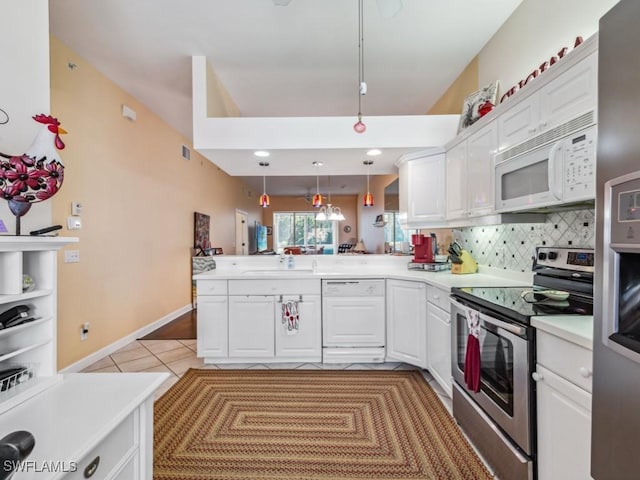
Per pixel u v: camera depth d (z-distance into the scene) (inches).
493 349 64.1
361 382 102.0
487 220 90.0
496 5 93.3
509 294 73.0
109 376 43.7
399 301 111.7
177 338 148.0
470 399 72.5
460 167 105.7
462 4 92.4
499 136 82.6
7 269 37.9
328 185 353.4
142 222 153.8
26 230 41.7
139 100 149.8
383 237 272.8
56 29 99.5
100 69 122.1
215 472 63.5
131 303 144.4
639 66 32.2
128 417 37.4
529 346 53.6
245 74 128.5
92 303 119.2
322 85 138.6
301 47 111.3
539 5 85.8
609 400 36.4
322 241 449.7
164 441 73.0
